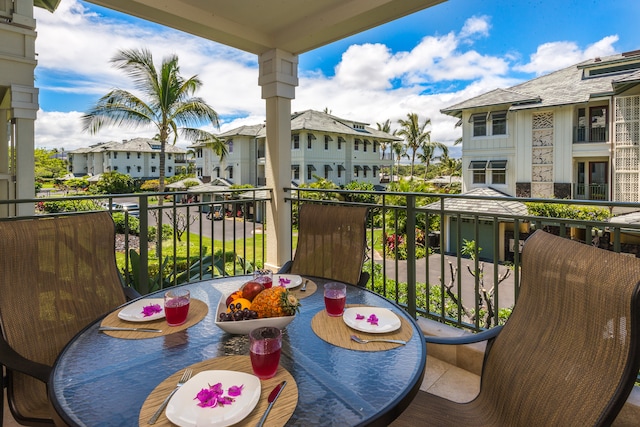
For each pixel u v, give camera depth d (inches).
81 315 59.2
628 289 32.8
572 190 513.0
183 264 257.0
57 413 30.9
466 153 599.2
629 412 64.2
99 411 31.1
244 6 121.6
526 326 45.1
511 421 42.1
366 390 34.4
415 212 98.3
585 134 505.7
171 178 1138.7
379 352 41.6
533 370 41.3
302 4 120.3
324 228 85.0
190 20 120.6
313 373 37.2
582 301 37.7
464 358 86.6
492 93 605.3
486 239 490.3
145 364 38.9
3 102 178.4
